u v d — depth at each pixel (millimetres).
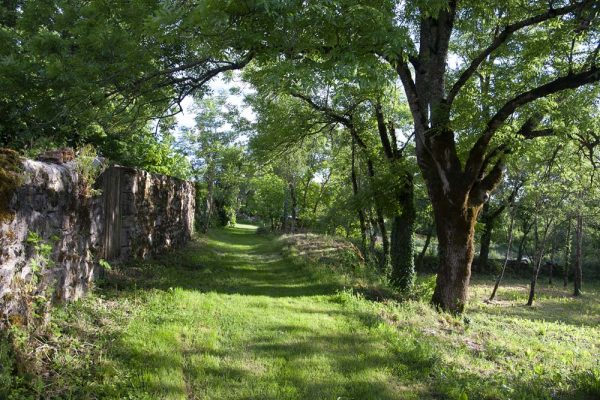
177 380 4414
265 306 7945
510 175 18047
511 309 15930
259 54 6062
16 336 3957
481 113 9914
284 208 37750
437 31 10047
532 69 9953
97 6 7082
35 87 7055
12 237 4254
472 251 10461
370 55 5336
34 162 5035
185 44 7672
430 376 5277
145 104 8734
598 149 16031
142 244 11109
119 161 13594
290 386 4613
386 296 10203
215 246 19188
